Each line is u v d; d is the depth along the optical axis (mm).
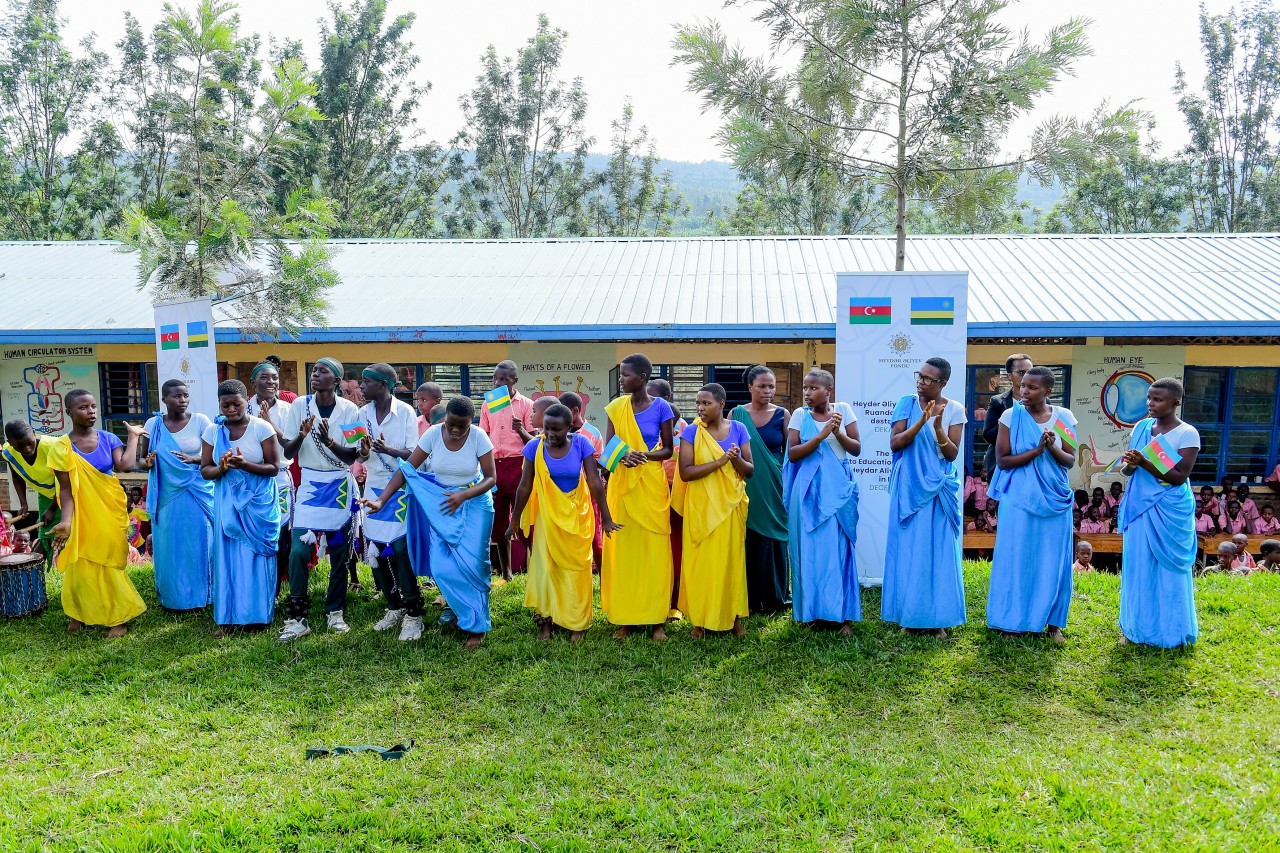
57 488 7859
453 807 4379
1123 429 13258
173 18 9281
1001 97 7895
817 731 5141
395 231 38438
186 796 4531
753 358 13820
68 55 35969
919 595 6367
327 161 34406
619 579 6461
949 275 7227
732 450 6340
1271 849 3828
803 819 4254
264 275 10031
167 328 8258
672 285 14133
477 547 6398
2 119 35688
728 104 8383
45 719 5398
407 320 12922
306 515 6617
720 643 6383
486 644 6469
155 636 6762
